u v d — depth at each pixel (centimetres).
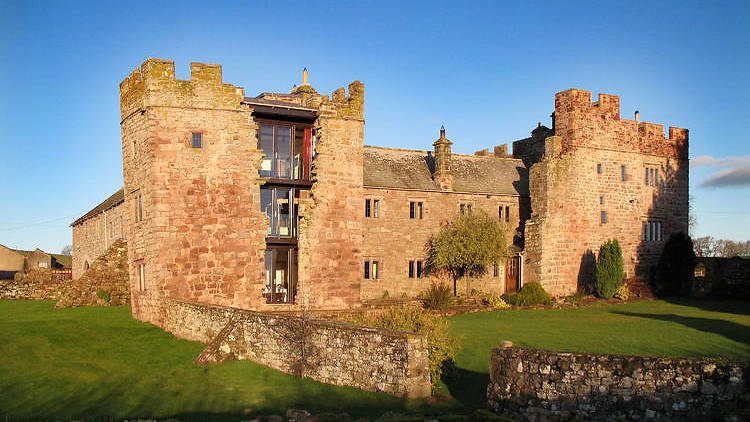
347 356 1606
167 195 2555
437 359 1733
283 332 1797
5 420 1318
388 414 1252
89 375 1731
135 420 1279
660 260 4388
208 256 2622
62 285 3753
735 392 1005
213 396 1520
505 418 1048
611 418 1087
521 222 4338
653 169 4566
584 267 4178
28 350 2022
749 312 3462
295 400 1477
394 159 4191
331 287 2920
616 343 2347
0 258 5494
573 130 4147
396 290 3841
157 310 2511
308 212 2892
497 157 5053
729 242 8844
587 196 4203
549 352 1172
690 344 2336
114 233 4188
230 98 2688
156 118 2553
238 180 2692
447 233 3847
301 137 3012
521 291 3794
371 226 3788
